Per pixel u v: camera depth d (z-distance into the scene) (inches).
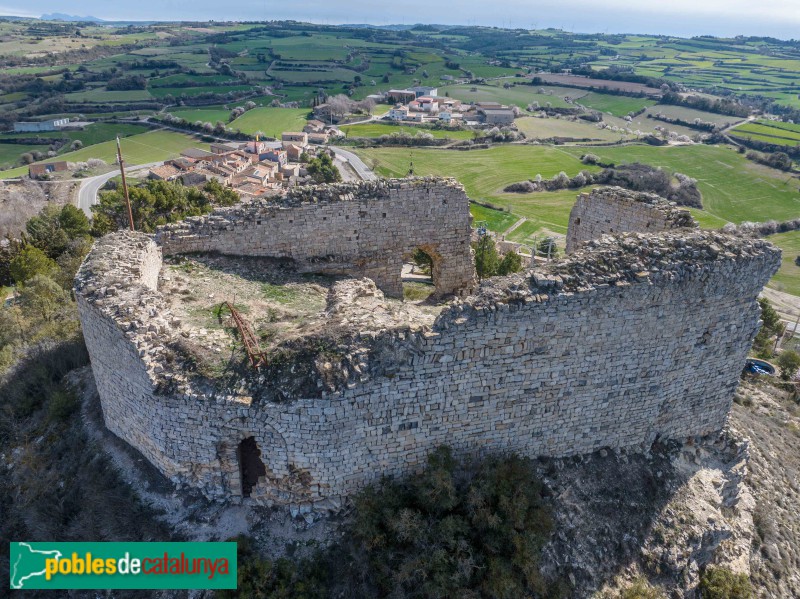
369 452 607.2
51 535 645.9
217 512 627.8
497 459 642.2
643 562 651.5
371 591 580.1
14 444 791.1
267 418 572.1
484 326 578.2
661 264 624.1
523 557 588.4
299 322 727.7
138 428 659.4
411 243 990.4
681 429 748.6
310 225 919.0
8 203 2972.4
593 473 693.9
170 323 663.8
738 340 709.9
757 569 723.4
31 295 1205.7
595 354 634.8
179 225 880.9
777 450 933.2
